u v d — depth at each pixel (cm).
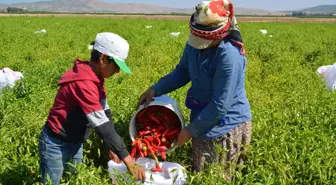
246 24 3647
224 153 453
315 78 940
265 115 604
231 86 411
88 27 2714
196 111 464
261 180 439
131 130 474
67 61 1105
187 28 2702
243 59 414
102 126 385
